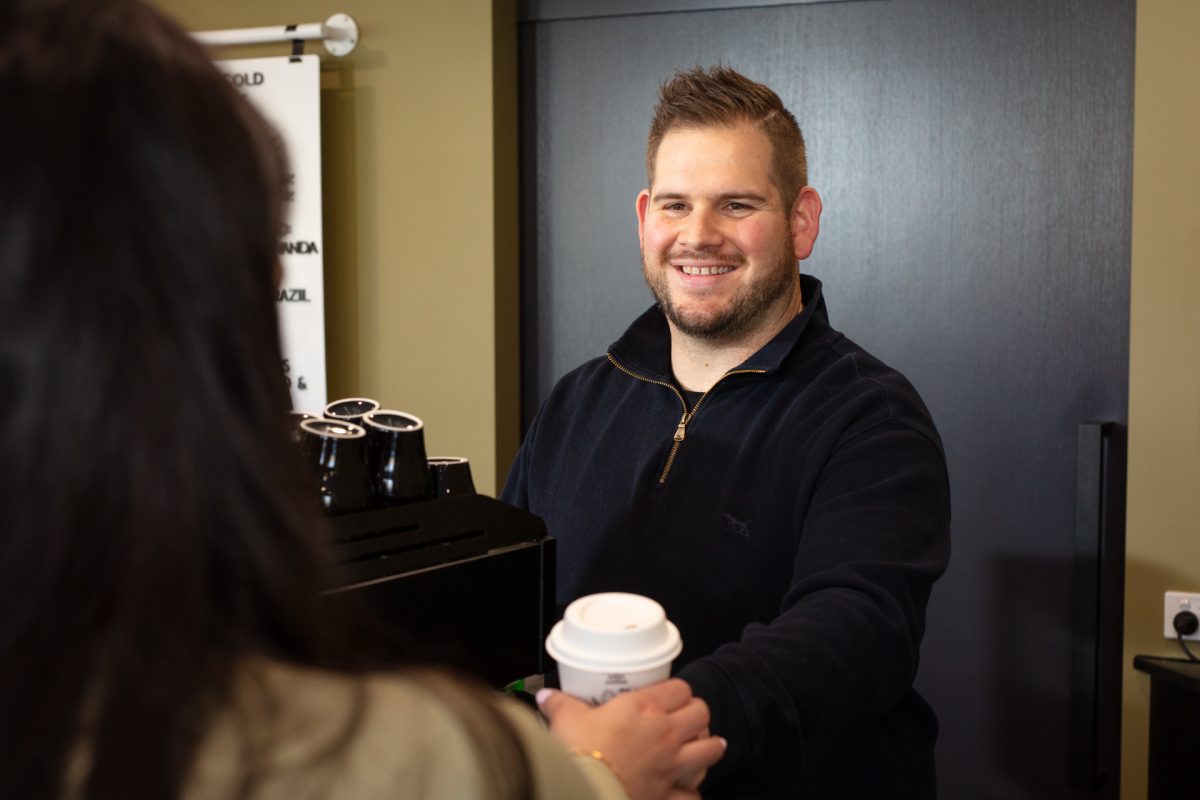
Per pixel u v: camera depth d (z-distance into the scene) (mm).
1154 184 2139
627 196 2584
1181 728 2117
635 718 756
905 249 2400
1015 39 2305
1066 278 2307
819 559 1131
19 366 389
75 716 392
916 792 1315
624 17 2551
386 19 2533
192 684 406
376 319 2605
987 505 2373
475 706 477
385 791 430
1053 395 2324
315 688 447
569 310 2648
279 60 2508
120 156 407
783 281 1433
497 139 2512
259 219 455
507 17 2562
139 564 399
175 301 415
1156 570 2178
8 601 389
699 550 1371
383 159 2566
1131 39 2242
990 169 2340
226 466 430
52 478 392
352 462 942
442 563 960
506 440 2609
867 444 1234
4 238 387
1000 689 2375
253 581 441
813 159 2443
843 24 2408
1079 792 2344
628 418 1512
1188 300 2131
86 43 414
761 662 936
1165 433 2156
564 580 1487
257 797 411
